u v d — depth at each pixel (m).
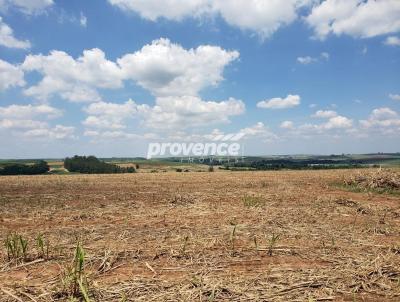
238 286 5.16
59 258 6.53
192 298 4.80
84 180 27.36
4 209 12.38
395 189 18.41
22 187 21.52
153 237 8.01
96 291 5.00
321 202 13.75
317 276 5.54
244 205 12.99
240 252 6.85
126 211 11.85
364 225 9.46
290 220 10.04
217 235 8.16
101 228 9.05
